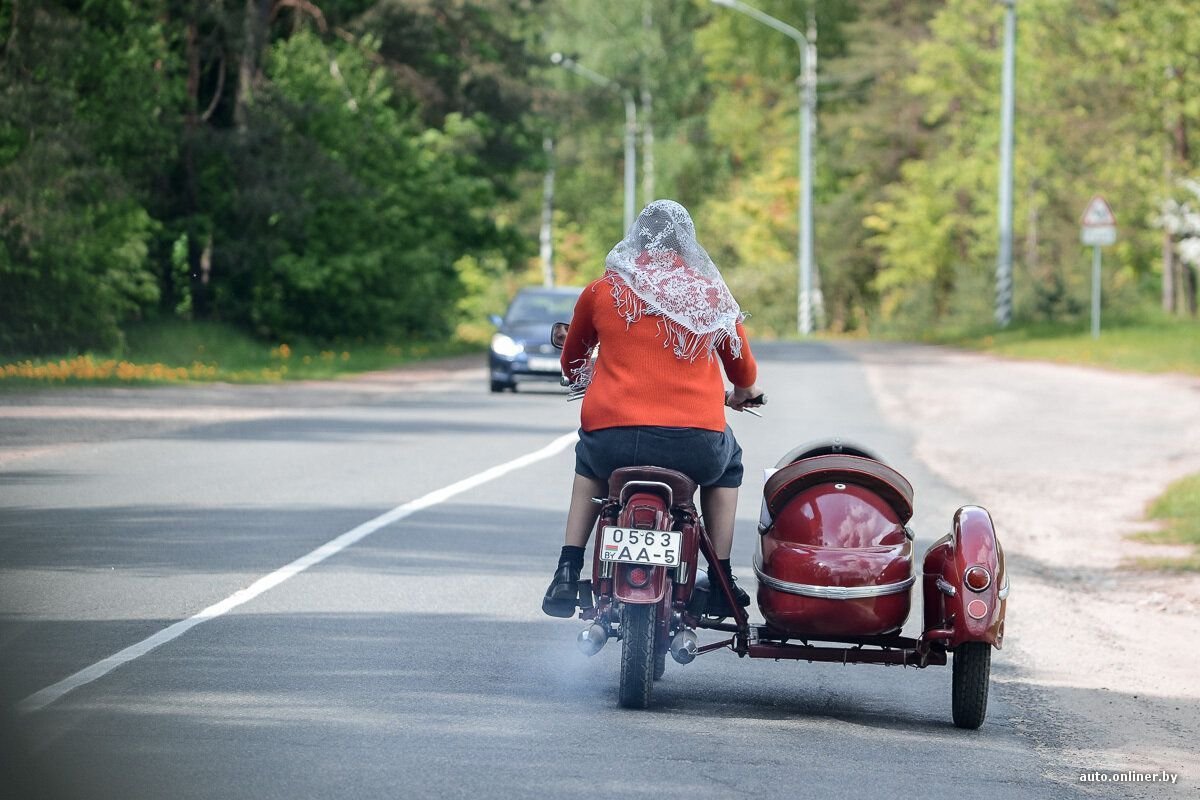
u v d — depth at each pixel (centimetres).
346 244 14275
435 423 7125
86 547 3656
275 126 13200
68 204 10544
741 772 1980
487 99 17825
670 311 2311
